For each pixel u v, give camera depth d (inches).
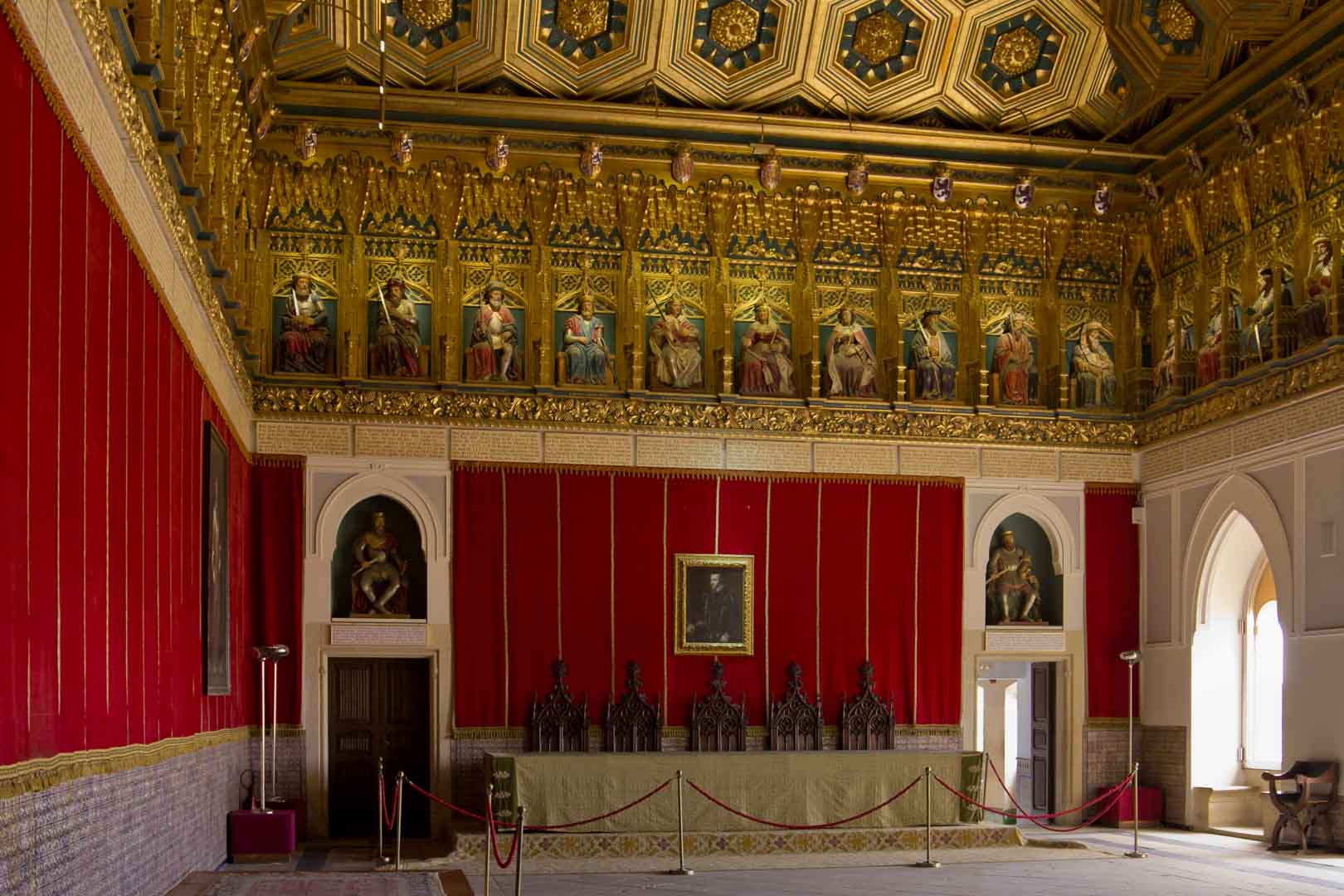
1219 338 919.0
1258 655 943.0
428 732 909.2
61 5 337.1
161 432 505.0
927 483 976.9
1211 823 904.9
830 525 959.6
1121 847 825.5
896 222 982.4
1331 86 784.9
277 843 724.0
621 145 932.0
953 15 912.9
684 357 959.0
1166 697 960.3
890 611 960.3
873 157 960.3
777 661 941.2
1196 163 908.0
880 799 826.8
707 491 944.9
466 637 903.7
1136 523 1003.3
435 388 917.8
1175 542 955.3
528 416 927.7
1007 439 991.0
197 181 604.4
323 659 887.7
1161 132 949.2
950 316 1001.5
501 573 912.3
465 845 769.6
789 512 955.3
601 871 729.6
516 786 783.7
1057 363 1004.6
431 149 910.4
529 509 920.3
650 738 913.5
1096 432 1004.6
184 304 566.3
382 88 788.6
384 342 920.9
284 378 899.4
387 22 872.9
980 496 986.1
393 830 897.5
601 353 947.3
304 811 855.1
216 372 686.5
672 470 941.2
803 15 903.7
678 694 924.0
